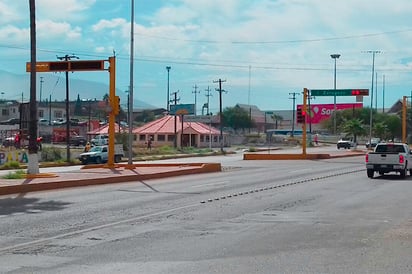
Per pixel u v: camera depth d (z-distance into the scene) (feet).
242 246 37.32
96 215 51.90
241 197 68.85
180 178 103.86
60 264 31.83
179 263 32.19
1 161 176.45
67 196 69.15
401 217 51.62
